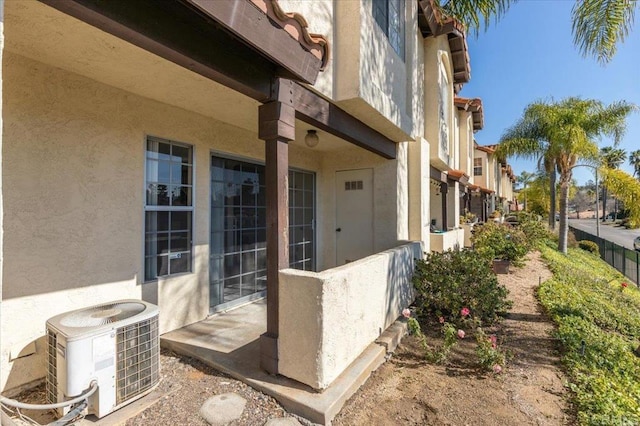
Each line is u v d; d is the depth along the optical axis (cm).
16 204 350
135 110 458
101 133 421
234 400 346
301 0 451
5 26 288
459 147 1844
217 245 597
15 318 349
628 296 1038
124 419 312
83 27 290
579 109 1556
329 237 905
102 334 310
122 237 443
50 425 266
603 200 6738
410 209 934
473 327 559
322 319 350
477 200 2794
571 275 1106
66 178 388
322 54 399
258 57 358
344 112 566
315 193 896
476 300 610
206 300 562
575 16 655
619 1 611
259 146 676
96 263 416
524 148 1698
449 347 469
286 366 373
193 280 540
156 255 492
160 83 418
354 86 508
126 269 448
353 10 516
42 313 368
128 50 335
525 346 525
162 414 322
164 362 423
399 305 593
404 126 721
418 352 497
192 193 542
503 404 366
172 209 513
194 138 541
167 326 499
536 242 1661
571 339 526
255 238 683
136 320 338
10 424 215
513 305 736
